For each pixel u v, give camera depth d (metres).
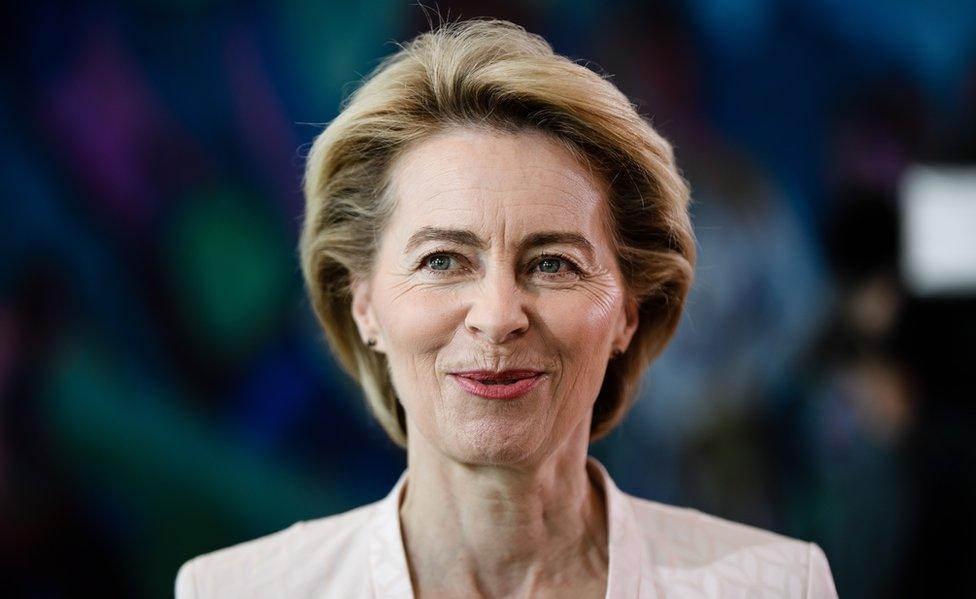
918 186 3.60
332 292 1.38
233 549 1.36
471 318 1.12
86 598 3.35
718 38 3.60
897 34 3.62
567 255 1.16
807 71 3.62
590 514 1.31
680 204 1.31
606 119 1.19
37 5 3.35
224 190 3.46
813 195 3.61
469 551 1.24
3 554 3.30
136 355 3.41
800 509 3.53
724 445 3.53
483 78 1.16
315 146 1.32
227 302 3.47
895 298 3.57
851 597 3.48
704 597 1.26
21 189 3.34
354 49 3.49
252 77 3.46
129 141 3.40
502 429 1.14
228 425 3.46
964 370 3.53
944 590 3.47
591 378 1.19
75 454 3.36
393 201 1.21
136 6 3.41
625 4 3.55
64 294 3.36
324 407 3.52
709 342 3.54
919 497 3.51
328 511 3.50
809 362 3.56
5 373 3.31
